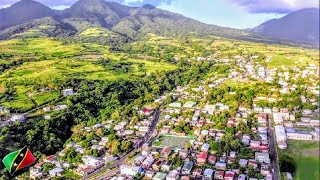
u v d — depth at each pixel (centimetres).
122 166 15200
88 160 16388
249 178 13738
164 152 16512
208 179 14000
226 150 16288
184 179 13975
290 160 12812
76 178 15088
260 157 15225
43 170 15875
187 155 16412
